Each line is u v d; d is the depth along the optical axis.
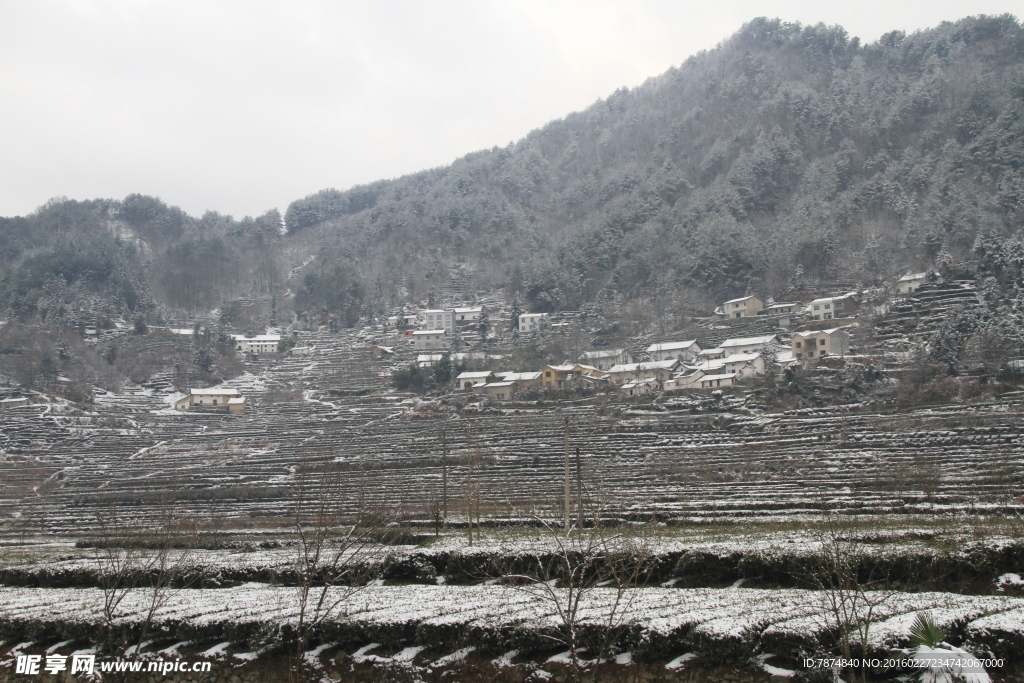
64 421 161.00
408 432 146.25
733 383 153.00
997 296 159.38
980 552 38.72
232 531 83.88
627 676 31.22
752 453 110.56
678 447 118.38
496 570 45.97
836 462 101.75
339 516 80.38
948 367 133.12
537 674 32.12
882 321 165.88
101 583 46.59
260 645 36.25
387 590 43.78
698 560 42.41
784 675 29.64
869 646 28.73
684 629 32.22
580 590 33.00
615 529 64.44
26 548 77.56
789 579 39.84
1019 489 79.00
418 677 33.19
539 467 113.56
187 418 174.50
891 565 38.06
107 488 120.44
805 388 137.62
